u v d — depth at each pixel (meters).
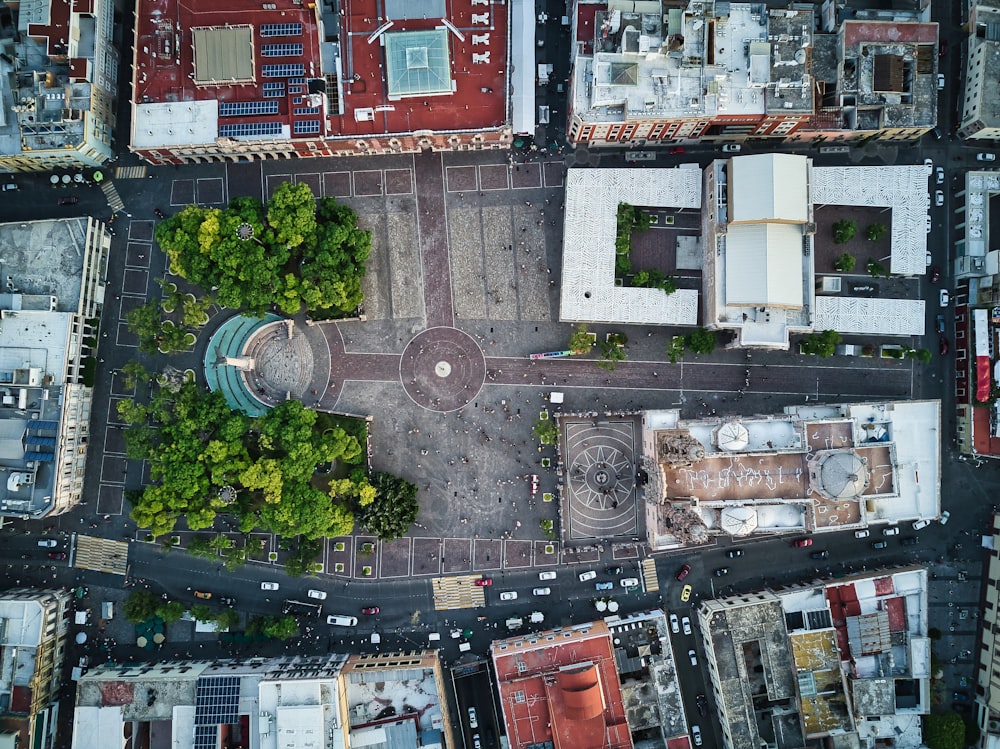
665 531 118.75
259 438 125.25
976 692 129.50
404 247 131.50
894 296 131.12
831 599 129.00
